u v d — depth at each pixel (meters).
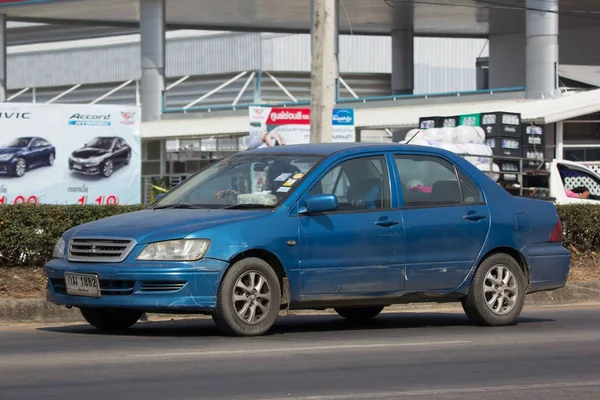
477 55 137.50
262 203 24.00
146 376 18.11
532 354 21.59
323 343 22.77
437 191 26.11
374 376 18.45
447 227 25.75
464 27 123.00
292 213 23.72
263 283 23.22
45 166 54.28
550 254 27.67
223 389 16.92
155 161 96.75
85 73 140.25
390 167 25.53
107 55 138.88
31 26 141.88
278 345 22.23
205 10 112.12
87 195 55.09
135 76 136.88
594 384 17.97
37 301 28.95
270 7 110.94
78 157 54.88
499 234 26.62
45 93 143.12
